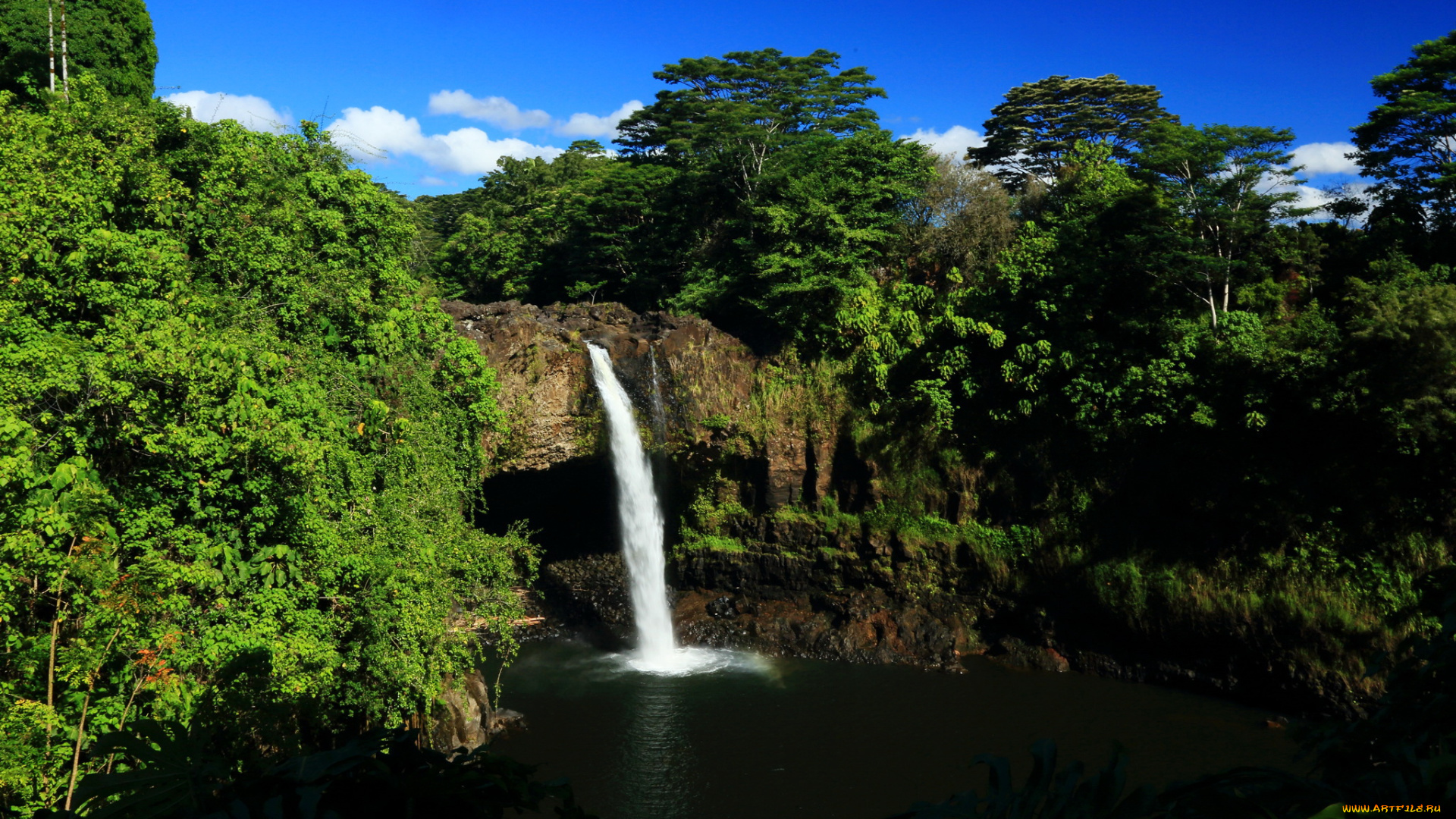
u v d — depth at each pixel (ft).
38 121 69.41
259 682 41.16
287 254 84.43
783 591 147.02
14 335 58.54
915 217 160.45
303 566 74.18
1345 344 107.76
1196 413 116.26
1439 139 120.26
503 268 219.82
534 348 131.85
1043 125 225.56
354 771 9.99
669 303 168.86
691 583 153.69
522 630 148.56
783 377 148.87
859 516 143.23
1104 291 129.49
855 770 92.02
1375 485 106.83
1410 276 111.55
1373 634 103.14
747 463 148.87
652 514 147.64
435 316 104.63
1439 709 11.51
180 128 83.92
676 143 202.80
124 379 58.65
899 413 141.79
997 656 131.44
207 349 62.90
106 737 10.19
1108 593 123.24
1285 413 113.60
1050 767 8.77
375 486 89.81
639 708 111.55
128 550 63.57
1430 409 100.01
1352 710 102.27
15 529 51.80
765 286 151.43
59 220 64.44
